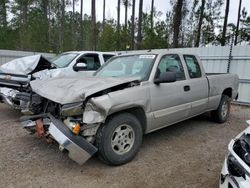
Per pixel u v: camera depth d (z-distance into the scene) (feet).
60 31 101.45
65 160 12.07
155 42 62.28
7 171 10.85
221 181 8.00
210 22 88.12
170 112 14.01
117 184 10.08
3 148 13.34
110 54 27.48
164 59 14.32
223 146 14.58
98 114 10.35
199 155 13.17
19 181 10.08
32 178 10.34
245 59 28.53
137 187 9.91
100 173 10.93
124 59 15.65
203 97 16.87
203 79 16.89
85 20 116.98
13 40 94.89
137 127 12.14
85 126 10.48
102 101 10.35
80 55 24.88
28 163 11.67
